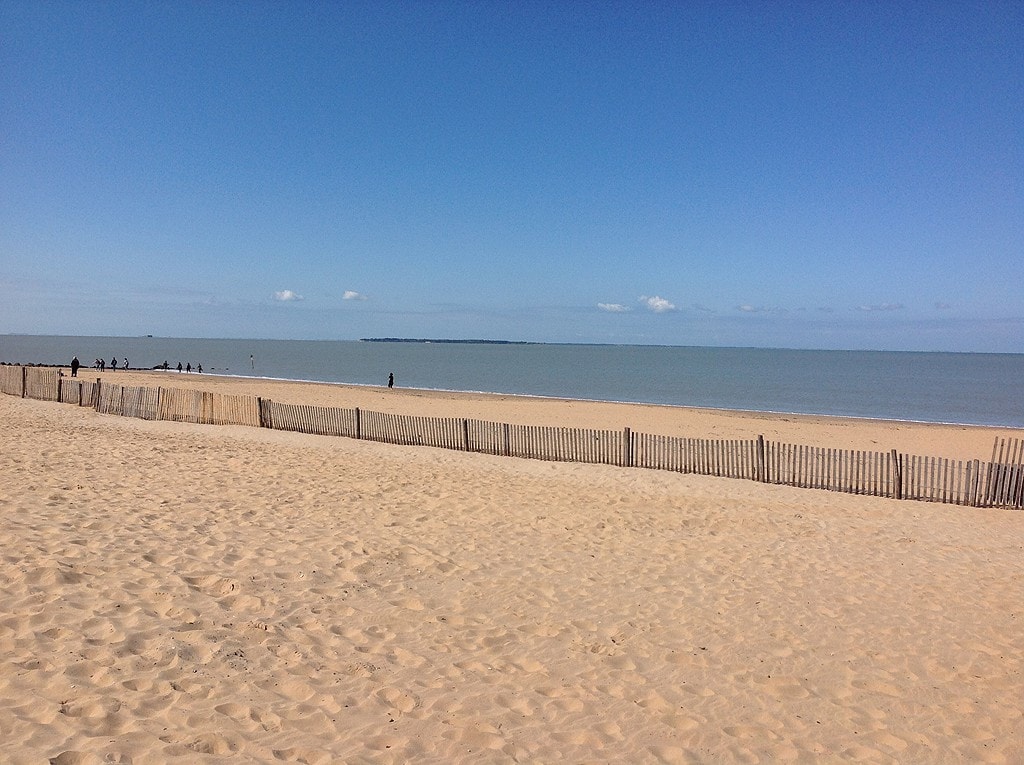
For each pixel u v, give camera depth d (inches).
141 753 163.0
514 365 4793.3
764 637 275.1
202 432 812.0
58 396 1093.1
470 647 251.4
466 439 758.5
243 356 5698.8
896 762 193.3
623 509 481.4
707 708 217.9
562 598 308.0
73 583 264.8
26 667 197.2
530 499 495.2
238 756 167.6
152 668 207.0
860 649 267.3
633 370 4229.8
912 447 1035.3
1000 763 194.9
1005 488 542.9
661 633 274.8
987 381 3324.3
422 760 176.1
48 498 394.9
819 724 212.2
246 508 421.4
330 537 370.9
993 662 259.3
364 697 206.7
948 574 362.3
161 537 341.1
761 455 625.9
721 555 384.2
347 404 1491.1
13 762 151.8
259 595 279.1
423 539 383.2
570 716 207.0
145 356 5191.9
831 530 450.9
